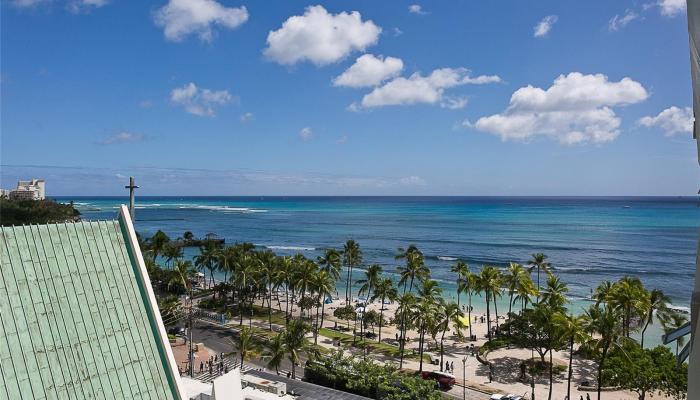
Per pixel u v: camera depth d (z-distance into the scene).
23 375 19.23
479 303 113.38
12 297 20.27
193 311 95.38
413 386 49.53
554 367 69.06
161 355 24.11
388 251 197.62
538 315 61.91
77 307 22.08
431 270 155.62
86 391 20.69
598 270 151.75
